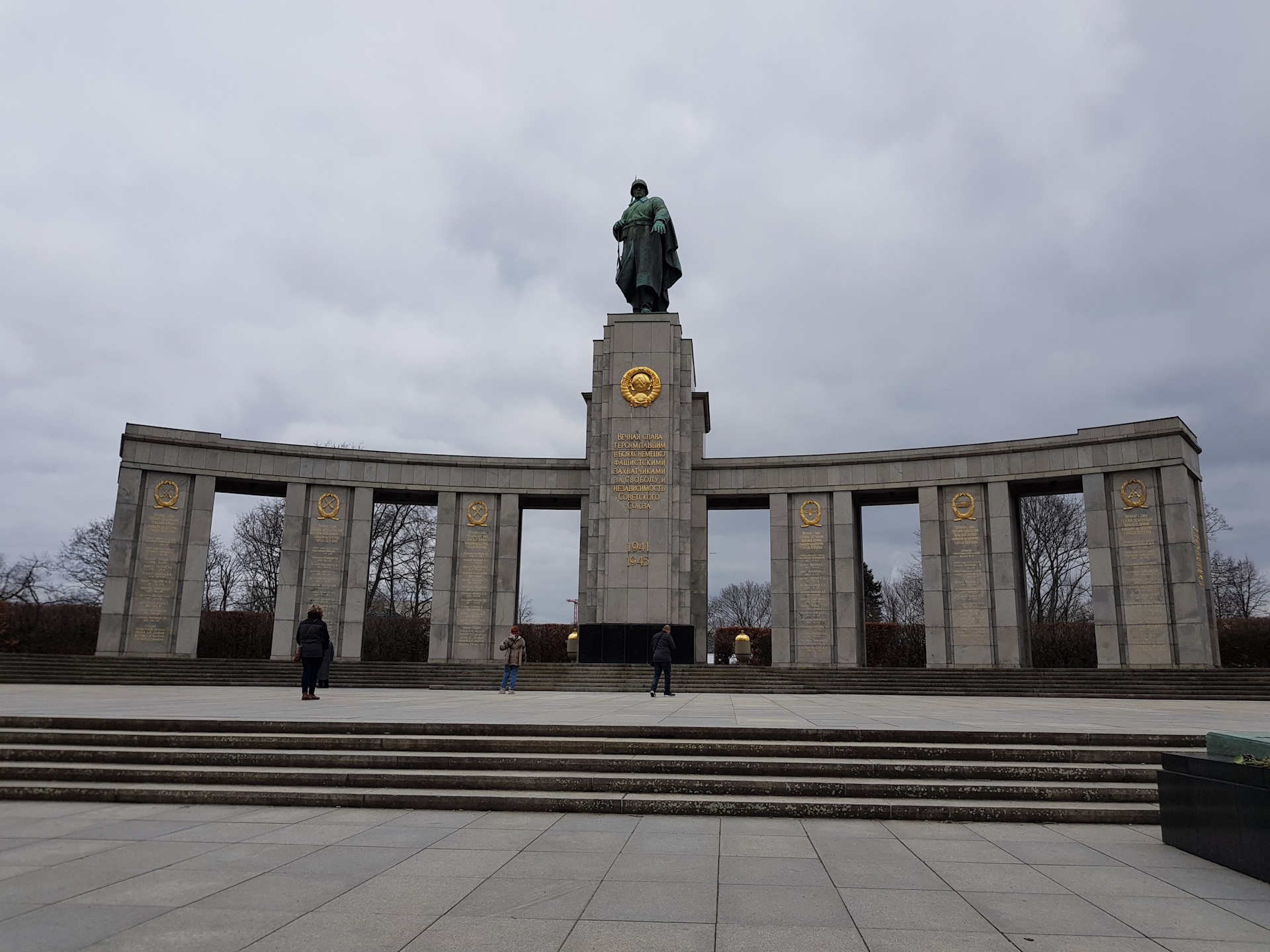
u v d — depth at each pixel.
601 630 35.53
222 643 45.69
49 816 8.52
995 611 34.16
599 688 28.25
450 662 37.00
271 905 5.60
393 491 38.53
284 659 35.66
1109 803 8.89
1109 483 33.19
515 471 38.81
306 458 37.41
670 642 22.42
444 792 9.24
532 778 9.41
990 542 34.78
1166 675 27.61
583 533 38.50
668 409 37.91
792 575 37.09
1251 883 6.38
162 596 34.97
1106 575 32.66
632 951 4.81
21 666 29.52
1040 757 10.09
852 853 7.20
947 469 35.75
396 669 30.02
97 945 4.82
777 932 5.18
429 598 55.81
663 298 41.31
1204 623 31.86
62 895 5.80
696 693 26.55
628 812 8.79
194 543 35.59
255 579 57.19
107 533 58.84
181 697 19.03
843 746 10.42
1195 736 10.34
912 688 27.97
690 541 37.84
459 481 38.50
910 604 78.31
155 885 6.05
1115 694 26.55
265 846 7.30
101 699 17.86
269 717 12.24
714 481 38.56
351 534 37.25
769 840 7.62
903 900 5.87
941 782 9.34
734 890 6.06
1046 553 52.91
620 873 6.46
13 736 10.93
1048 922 5.43
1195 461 34.19
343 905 5.61
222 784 9.68
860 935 5.12
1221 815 6.91
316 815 8.62
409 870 6.51
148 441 35.62
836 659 35.97
